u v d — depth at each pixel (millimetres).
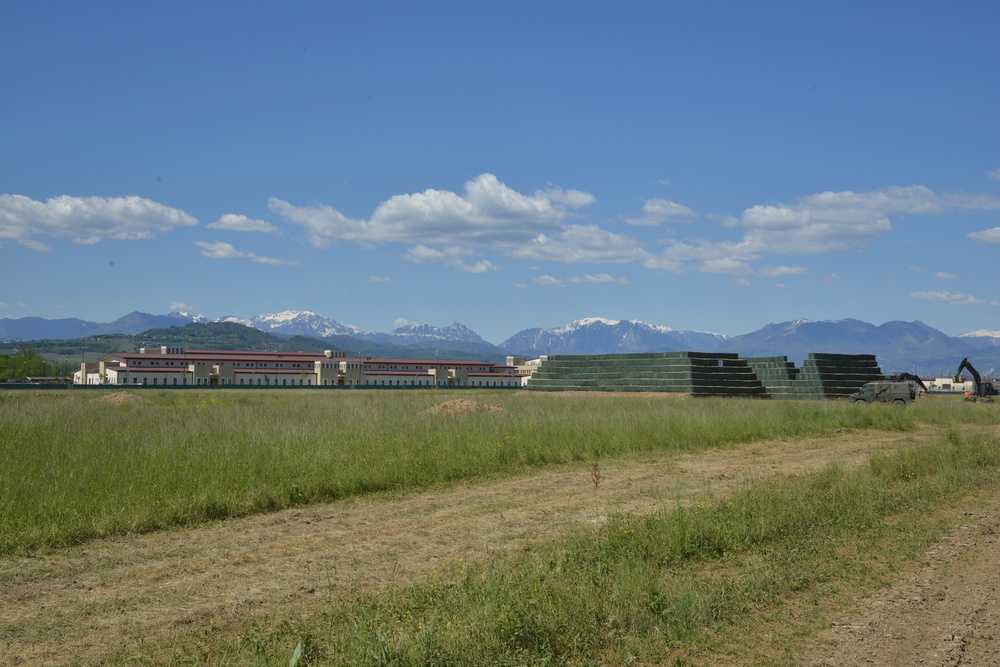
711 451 23797
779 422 30469
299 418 24594
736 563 10672
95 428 20594
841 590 9711
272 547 11500
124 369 128750
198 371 134250
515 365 161000
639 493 16016
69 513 12250
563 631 7852
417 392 73000
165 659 7285
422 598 8695
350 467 16578
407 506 14578
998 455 21734
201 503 13484
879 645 7875
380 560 10836
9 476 13664
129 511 12727
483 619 7746
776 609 8945
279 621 8250
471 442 20438
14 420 22297
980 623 8500
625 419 25953
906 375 72812
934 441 25344
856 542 11906
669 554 10766
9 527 11430
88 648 7570
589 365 73812
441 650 7105
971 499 15875
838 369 67688
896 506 14758
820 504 13781
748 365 72562
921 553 11477
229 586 9562
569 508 14422
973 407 43500
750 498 13695
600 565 9633
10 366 160000
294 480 15461
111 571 10172
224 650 7344
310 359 148250
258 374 137625
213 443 17438
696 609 8477
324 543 11766
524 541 11914
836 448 25188
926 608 9000
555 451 21109
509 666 7020
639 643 7758
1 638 7793
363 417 23328
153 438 17984
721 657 7578
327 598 9086
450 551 11320
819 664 7426
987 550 11695
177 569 10289
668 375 66812
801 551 11289
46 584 9594
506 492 16141
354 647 7137
